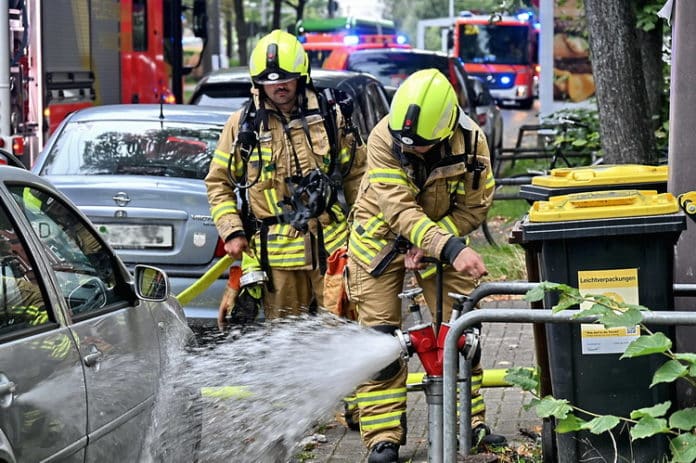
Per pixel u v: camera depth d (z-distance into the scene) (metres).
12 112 26.09
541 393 12.44
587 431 11.44
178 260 17.86
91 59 31.31
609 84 24.48
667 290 11.17
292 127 15.07
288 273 15.38
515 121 79.62
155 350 11.62
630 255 11.14
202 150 19.61
